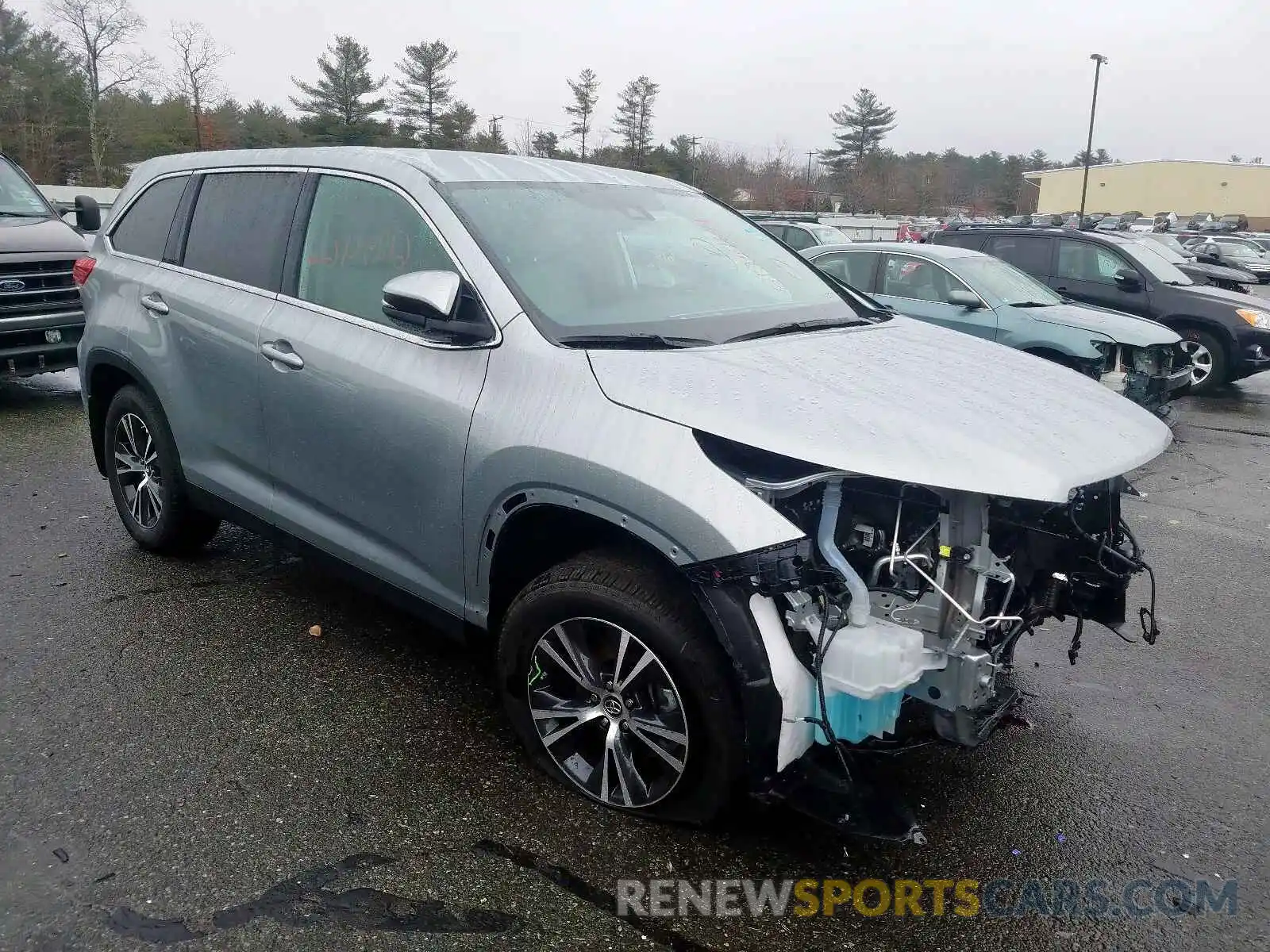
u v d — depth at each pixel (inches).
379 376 135.6
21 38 2413.9
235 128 2484.0
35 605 175.6
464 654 163.5
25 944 97.6
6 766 126.8
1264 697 160.2
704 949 101.0
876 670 102.9
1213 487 297.6
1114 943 104.5
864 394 114.3
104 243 200.2
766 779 107.0
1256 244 1226.0
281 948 98.3
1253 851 120.2
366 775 128.0
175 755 131.0
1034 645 178.1
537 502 116.9
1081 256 463.2
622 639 114.2
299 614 176.1
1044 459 104.3
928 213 2952.8
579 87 2748.5
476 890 107.5
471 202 138.6
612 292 134.9
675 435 107.2
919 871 114.7
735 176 2637.8
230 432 164.6
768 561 100.3
